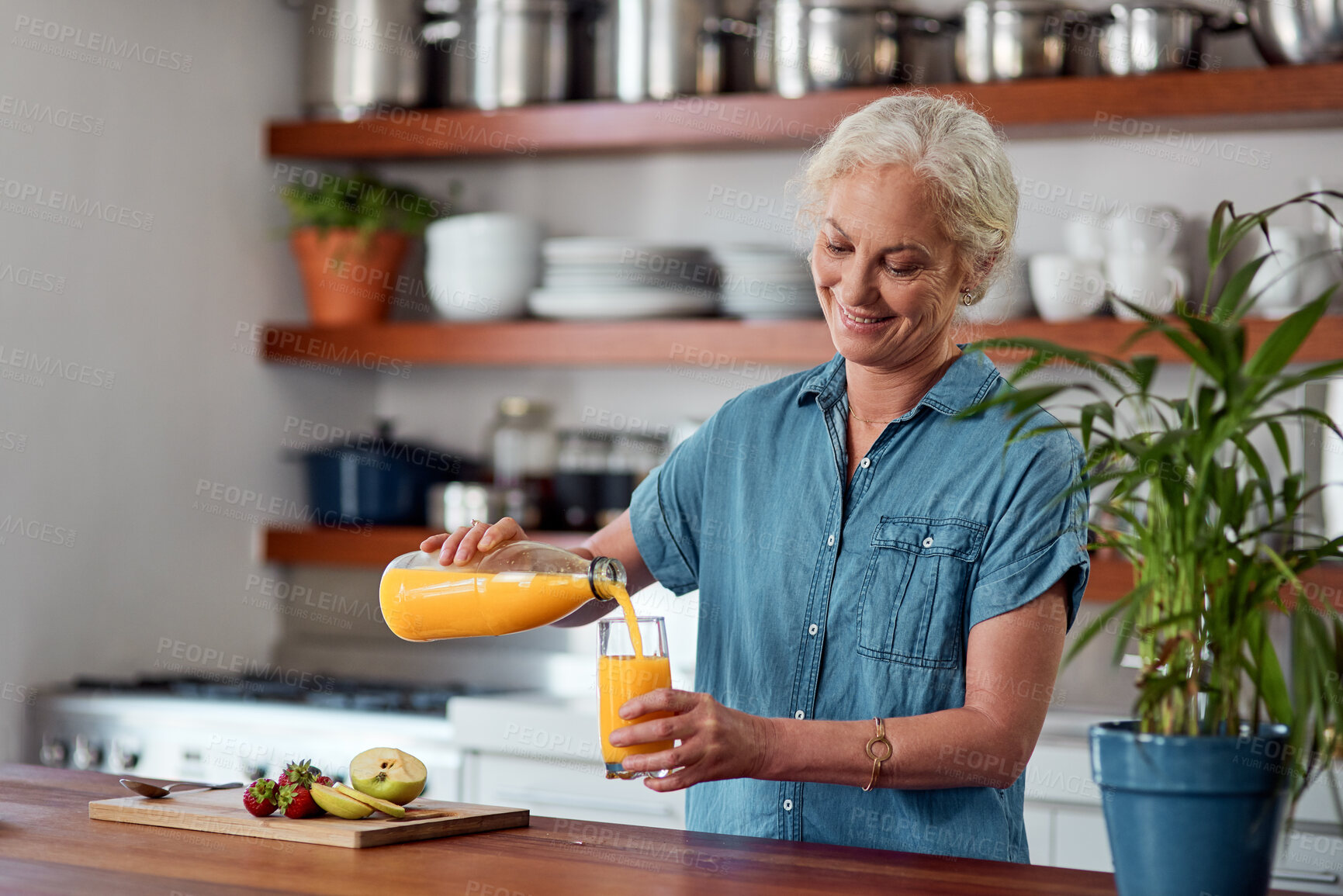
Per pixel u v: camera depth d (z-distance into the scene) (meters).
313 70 3.26
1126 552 1.11
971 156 1.38
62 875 1.12
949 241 1.40
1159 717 1.02
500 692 2.99
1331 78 2.42
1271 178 2.75
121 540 2.94
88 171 2.84
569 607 1.34
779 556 1.55
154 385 3.00
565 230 3.35
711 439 1.66
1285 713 1.08
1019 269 2.66
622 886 1.10
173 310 3.05
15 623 2.71
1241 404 0.97
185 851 1.22
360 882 1.11
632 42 2.96
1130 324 2.56
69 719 2.75
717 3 2.95
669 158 3.25
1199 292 2.72
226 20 3.17
